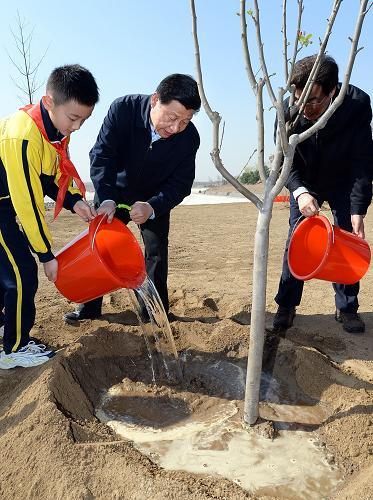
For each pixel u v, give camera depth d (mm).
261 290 2562
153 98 3223
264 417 2953
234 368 3465
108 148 3537
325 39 2168
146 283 3496
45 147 2881
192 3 2121
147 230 3828
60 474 2297
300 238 3178
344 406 2979
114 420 2941
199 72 2199
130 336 3650
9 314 3158
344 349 3791
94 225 2941
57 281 3008
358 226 3621
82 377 3195
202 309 4520
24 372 3229
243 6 2111
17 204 2799
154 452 2633
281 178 2381
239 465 2539
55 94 2730
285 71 2322
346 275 3119
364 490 2264
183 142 3535
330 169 3740
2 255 3066
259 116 2289
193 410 3055
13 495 2281
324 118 2225
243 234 9695
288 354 3445
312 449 2674
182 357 3572
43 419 2562
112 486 2248
